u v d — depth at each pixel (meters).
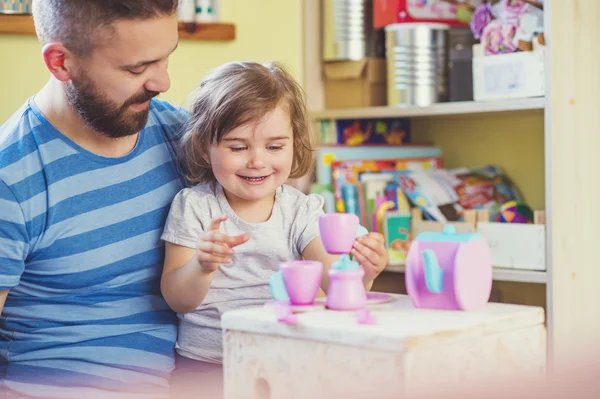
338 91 2.64
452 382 1.10
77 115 1.58
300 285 1.24
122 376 1.57
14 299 1.61
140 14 1.47
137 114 1.56
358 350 1.08
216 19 2.56
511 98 2.22
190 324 1.65
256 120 1.56
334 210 2.48
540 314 1.24
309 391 1.13
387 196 2.46
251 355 1.20
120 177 1.63
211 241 1.37
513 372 1.20
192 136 1.65
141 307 1.65
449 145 2.75
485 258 1.27
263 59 2.66
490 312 1.21
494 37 2.27
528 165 2.56
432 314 1.20
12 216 1.51
